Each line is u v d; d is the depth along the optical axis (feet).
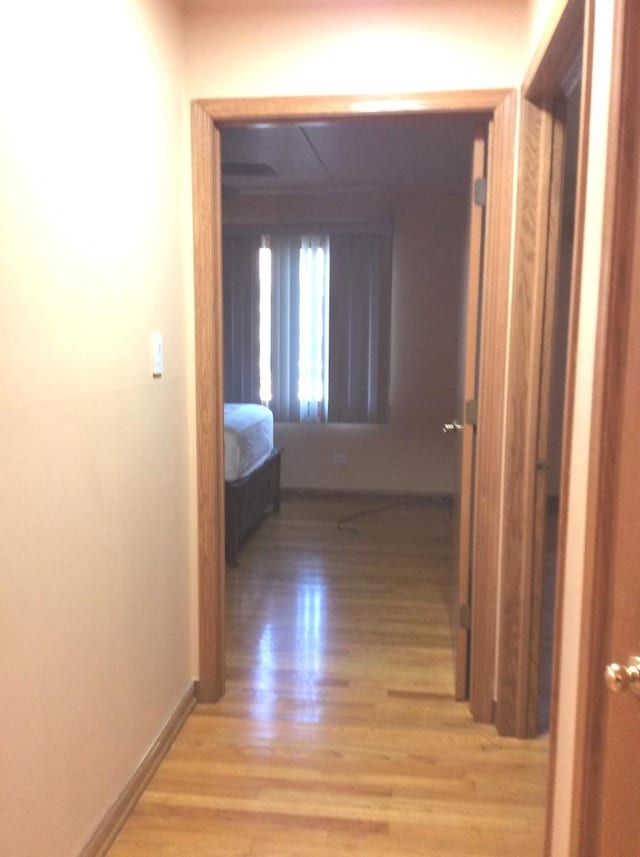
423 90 7.18
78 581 5.32
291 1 7.26
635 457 3.34
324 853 5.90
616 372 3.54
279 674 9.06
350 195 17.72
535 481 7.33
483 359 7.47
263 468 15.37
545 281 7.08
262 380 18.60
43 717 4.86
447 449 18.34
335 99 7.29
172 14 7.04
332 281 17.95
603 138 3.87
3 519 4.31
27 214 4.47
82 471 5.32
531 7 6.59
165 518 7.20
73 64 5.04
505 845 6.00
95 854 5.69
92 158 5.36
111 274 5.74
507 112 7.02
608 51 3.80
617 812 3.59
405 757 7.25
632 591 3.38
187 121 7.48
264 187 17.24
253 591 12.03
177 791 6.68
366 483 18.80
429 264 17.83
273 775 6.94
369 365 18.17
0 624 4.31
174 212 7.23
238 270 18.22
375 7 7.18
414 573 12.98
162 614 7.19
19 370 4.42
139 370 6.40
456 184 16.89
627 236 3.43
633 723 3.40
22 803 4.62
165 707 7.38
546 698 8.43
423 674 9.07
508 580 7.48
